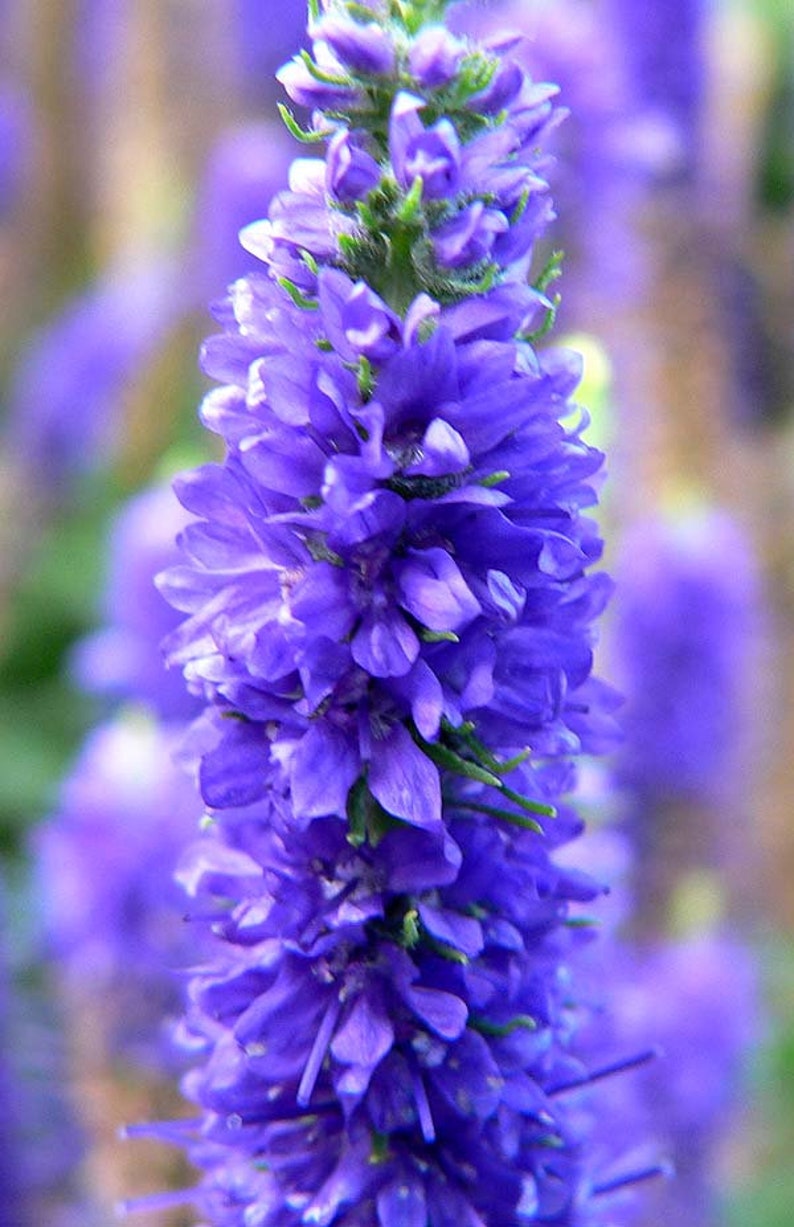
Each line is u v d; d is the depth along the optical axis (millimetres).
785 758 314
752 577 268
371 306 138
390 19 143
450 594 139
